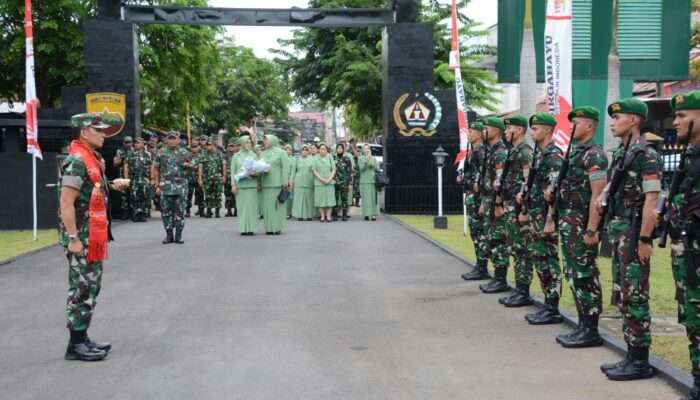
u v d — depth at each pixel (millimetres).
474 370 6039
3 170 17359
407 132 21000
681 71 18484
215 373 6008
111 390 5617
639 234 5605
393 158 21062
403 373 5973
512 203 8453
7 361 6438
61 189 6215
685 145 4871
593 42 18312
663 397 5324
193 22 19953
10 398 5480
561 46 9836
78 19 25078
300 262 11953
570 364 6176
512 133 8398
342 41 28078
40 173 17422
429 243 14398
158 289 9641
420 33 20797
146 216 20125
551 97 9859
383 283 10062
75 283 6395
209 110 43156
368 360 6344
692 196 4789
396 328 7500
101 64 19859
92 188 6332
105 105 19688
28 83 14820
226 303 8750
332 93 29344
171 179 14352
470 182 10125
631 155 5625
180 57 27359
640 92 28531
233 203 21594
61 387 5711
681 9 18344
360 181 19844
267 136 16062
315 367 6152
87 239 6332
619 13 18312
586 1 18219
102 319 7945
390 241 14742
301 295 9227
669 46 18406
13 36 24922
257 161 15664
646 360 5781
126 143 19328
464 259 11992
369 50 28266
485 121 9398
